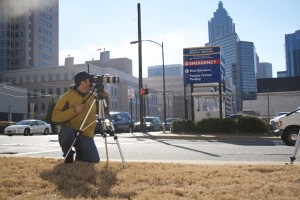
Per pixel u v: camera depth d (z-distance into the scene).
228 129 22.06
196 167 6.63
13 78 107.50
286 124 14.09
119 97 109.88
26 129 30.66
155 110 131.50
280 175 5.60
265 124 21.50
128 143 16.03
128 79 117.69
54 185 4.97
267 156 10.12
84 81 6.78
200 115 25.34
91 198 4.28
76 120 6.80
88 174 5.53
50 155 11.02
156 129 40.28
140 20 27.80
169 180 5.30
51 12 141.38
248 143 15.91
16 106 85.31
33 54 129.62
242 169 6.26
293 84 94.44
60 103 6.68
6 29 127.12
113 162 7.21
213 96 25.25
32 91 104.69
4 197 4.30
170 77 136.62
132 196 4.37
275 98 87.00
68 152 6.51
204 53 24.73
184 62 25.02
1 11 128.62
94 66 99.88
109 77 6.95
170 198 4.19
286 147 12.89
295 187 4.71
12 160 7.61
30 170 6.16
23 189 4.75
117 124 31.38
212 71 24.55
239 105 161.00
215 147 13.31
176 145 14.52
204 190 4.64
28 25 129.75
